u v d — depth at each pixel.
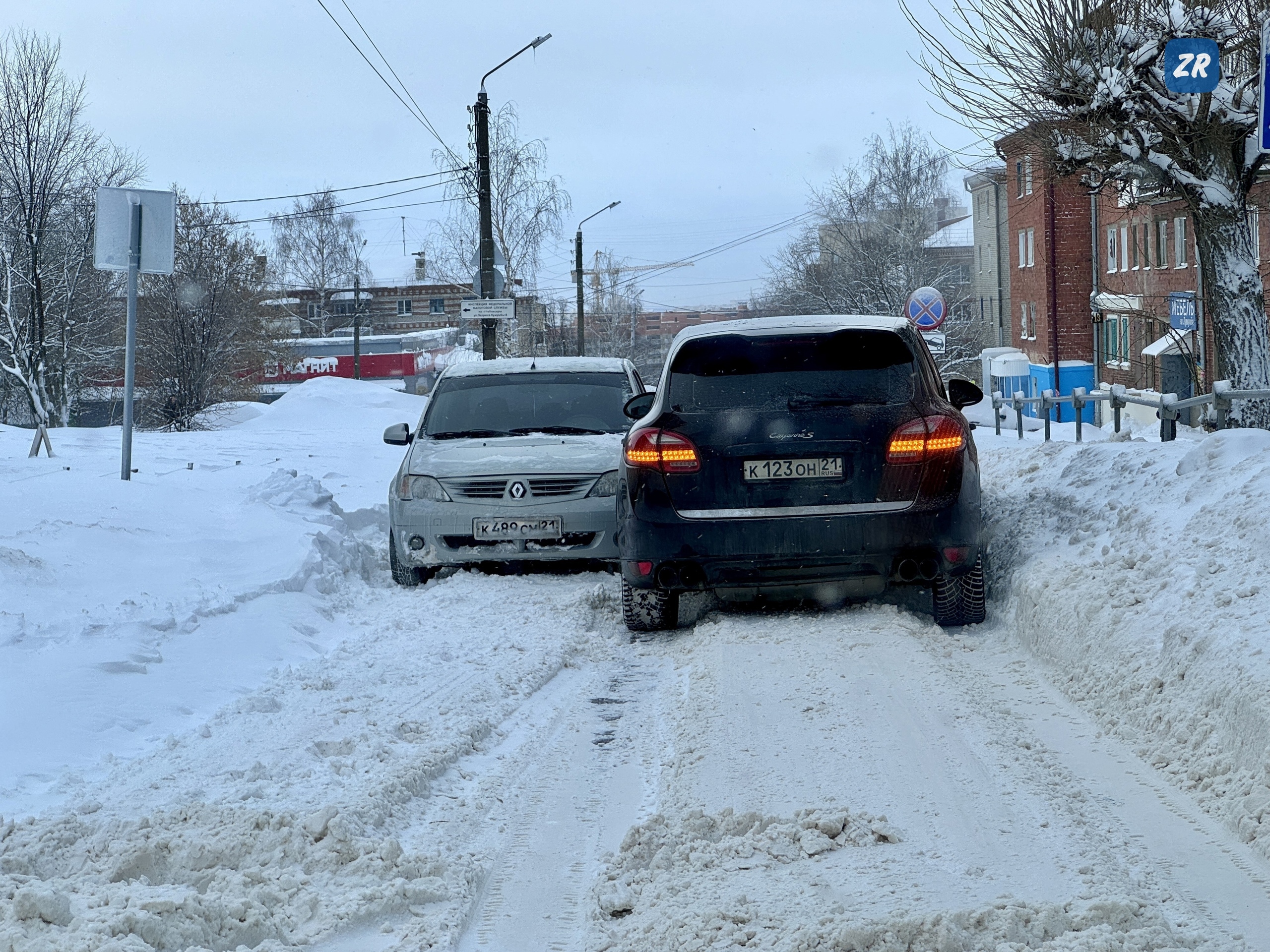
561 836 4.41
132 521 10.24
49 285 44.69
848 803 4.41
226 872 3.87
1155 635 5.67
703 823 4.20
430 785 4.96
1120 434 12.70
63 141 43.44
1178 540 6.55
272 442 25.78
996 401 25.30
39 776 5.01
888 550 7.20
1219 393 11.70
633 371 11.52
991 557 8.38
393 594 9.70
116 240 12.29
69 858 4.05
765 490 7.25
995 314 72.25
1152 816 4.31
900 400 7.34
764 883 3.73
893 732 5.23
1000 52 14.57
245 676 6.81
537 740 5.62
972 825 4.18
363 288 101.06
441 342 87.50
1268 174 15.03
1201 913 3.53
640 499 7.36
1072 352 57.91
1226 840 4.08
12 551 8.32
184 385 43.22
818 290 67.94
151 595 8.05
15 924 3.39
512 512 9.52
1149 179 15.33
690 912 3.54
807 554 7.20
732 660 6.58
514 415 10.79
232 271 46.84
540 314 79.31
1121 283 52.00
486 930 3.68
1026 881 3.68
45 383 43.66
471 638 7.71
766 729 5.32
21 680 6.18
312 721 5.73
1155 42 13.31
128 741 5.57
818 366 7.46
